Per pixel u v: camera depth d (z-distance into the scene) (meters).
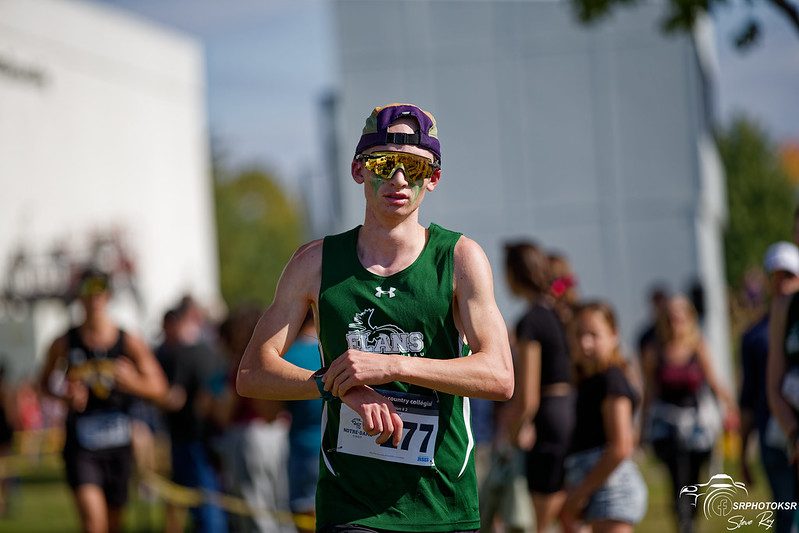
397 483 8.85
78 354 20.83
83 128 69.25
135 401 21.38
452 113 43.22
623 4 28.52
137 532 29.03
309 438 18.86
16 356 57.78
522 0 42.84
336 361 8.41
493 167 43.09
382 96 43.16
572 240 42.78
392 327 8.80
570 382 17.44
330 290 8.94
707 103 50.44
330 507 8.97
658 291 30.61
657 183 42.31
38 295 62.19
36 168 64.94
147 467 28.64
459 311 8.88
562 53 42.78
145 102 75.81
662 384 22.44
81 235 67.62
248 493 21.44
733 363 53.88
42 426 51.69
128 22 74.38
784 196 148.50
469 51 43.12
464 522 8.98
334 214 57.69
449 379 8.42
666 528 24.22
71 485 20.61
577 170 42.75
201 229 82.12
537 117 42.94
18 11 63.97
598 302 16.20
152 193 75.81
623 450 15.51
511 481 17.66
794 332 13.76
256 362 8.98
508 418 17.31
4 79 62.88
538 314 17.31
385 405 8.42
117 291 66.50
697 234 42.00
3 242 62.03
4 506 34.94
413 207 8.89
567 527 16.58
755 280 58.50
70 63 68.44
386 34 43.16
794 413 13.73
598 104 42.62
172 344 24.14
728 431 26.20
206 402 23.23
